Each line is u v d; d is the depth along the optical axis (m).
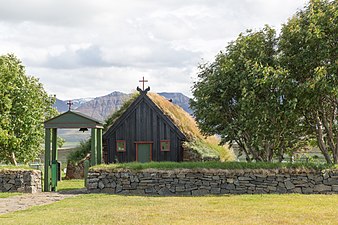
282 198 18.19
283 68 21.61
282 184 20.48
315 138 24.58
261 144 23.28
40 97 35.78
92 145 23.38
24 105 32.72
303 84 20.42
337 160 22.80
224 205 16.20
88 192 21.72
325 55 20.59
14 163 33.22
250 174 20.66
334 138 23.77
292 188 20.42
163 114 31.09
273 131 22.17
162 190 20.97
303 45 21.58
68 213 14.73
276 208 15.26
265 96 21.73
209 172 20.83
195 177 20.89
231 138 24.12
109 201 17.92
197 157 29.88
